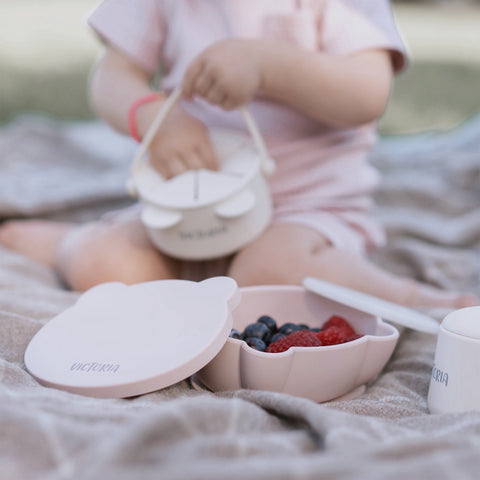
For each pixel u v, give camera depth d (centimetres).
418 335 101
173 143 115
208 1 130
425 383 87
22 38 547
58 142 218
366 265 115
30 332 89
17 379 75
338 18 125
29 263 134
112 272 115
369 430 63
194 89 112
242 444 58
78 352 79
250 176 109
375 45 122
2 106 322
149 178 115
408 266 153
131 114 122
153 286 87
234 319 94
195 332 77
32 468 55
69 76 403
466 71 454
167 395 75
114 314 83
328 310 95
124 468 52
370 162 201
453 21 755
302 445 60
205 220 106
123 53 134
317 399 79
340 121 120
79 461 55
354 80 116
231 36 128
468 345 73
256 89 112
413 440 58
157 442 56
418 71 450
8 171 199
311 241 114
